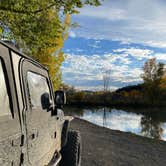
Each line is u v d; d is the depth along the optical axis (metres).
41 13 10.78
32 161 3.38
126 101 111.25
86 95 106.75
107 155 9.92
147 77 116.44
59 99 5.07
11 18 10.21
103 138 13.62
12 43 3.55
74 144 5.79
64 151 5.76
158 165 9.17
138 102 110.94
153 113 70.12
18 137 2.89
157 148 12.14
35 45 11.34
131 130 30.23
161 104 114.38
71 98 101.75
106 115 55.78
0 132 2.45
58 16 11.20
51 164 4.30
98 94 110.06
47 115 4.20
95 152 10.18
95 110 75.00
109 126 32.62
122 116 55.12
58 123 5.02
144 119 48.69
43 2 10.47
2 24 10.36
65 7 10.66
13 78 3.04
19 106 3.07
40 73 4.38
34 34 10.84
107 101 107.81
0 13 9.96
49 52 22.59
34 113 3.51
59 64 24.25
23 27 10.55
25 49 11.66
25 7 10.09
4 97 2.75
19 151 2.92
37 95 3.95
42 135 3.85
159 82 115.00
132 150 11.26
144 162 9.41
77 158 5.83
